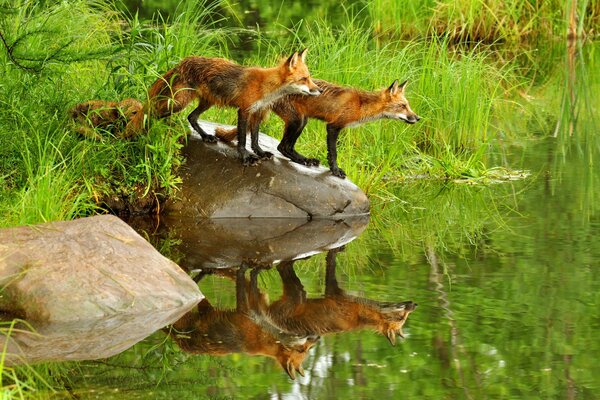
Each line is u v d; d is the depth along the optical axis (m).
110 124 13.32
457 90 17.00
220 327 9.09
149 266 9.71
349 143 15.21
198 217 12.95
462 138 16.91
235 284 10.34
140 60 14.56
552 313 9.33
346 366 8.16
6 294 9.05
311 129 15.79
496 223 12.82
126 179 13.06
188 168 13.23
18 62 11.93
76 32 16.19
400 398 7.46
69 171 12.60
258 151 13.33
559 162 16.09
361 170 14.55
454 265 10.98
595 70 23.55
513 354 8.30
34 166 12.34
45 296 8.98
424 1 26.25
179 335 8.86
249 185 13.05
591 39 27.14
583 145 17.20
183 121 13.84
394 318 9.27
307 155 14.88
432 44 19.20
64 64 12.95
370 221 13.06
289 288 10.21
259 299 9.85
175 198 13.09
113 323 9.03
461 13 25.39
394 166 15.58
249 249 11.68
